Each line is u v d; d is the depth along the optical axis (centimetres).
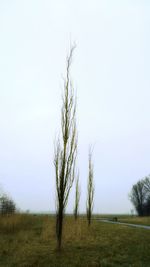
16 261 989
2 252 1183
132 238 1620
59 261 946
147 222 3762
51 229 1917
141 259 1011
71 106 1198
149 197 6712
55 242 1392
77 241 1448
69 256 1026
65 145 1145
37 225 2362
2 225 2083
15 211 2619
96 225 2702
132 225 3058
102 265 899
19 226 2178
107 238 1608
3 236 1722
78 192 2416
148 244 1376
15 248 1272
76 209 2384
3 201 2653
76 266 883
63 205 1123
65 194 1125
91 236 1683
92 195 2328
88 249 1194
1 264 961
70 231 1727
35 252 1130
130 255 1083
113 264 915
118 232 1995
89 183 2352
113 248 1237
